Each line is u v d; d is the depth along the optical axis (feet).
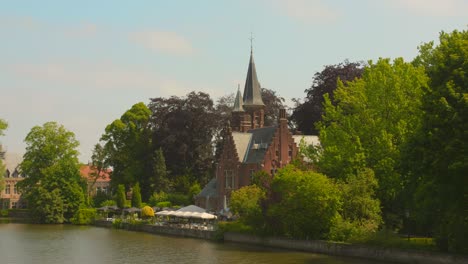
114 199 415.44
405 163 149.69
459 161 131.03
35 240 249.14
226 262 172.04
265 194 217.36
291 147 303.68
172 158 402.93
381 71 205.98
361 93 207.21
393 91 199.72
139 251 204.33
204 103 406.21
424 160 140.46
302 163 227.20
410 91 199.93
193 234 260.83
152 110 431.84
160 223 300.81
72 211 375.45
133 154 427.33
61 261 180.24
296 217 195.11
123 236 270.05
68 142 404.98
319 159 219.41
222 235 241.55
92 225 356.38
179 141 398.83
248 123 379.96
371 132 200.44
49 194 369.09
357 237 178.50
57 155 403.13
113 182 432.25
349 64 340.18
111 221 337.72
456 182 138.82
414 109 191.93
